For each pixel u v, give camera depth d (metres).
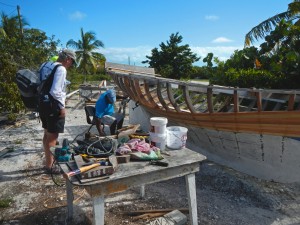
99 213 2.16
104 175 2.13
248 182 3.98
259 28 10.74
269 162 3.93
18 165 4.62
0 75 7.53
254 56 8.66
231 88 3.69
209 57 9.30
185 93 4.23
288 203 3.49
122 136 3.01
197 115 4.41
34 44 13.86
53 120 3.80
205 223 3.06
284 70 6.69
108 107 5.36
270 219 3.17
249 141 3.92
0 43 10.33
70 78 19.16
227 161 4.62
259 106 3.53
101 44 30.11
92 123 5.45
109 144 2.60
